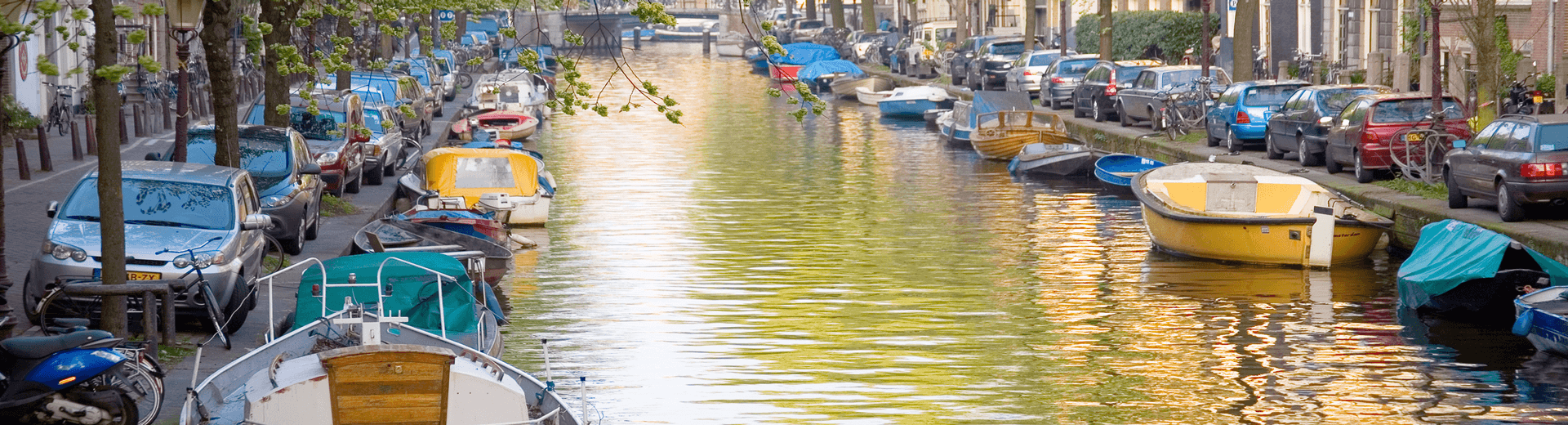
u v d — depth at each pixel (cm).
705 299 1927
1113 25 5972
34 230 1973
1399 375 1474
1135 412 1344
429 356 973
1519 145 2002
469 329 1380
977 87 5903
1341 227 2120
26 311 1420
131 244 1445
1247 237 2153
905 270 2166
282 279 1797
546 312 1833
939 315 1817
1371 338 1653
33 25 1059
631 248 2383
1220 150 3328
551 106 1433
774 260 2261
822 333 1708
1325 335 1677
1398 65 3959
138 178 1555
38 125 2692
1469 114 2927
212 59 1905
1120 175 3027
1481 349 1580
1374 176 2584
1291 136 2958
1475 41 2614
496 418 990
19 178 2578
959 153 4109
